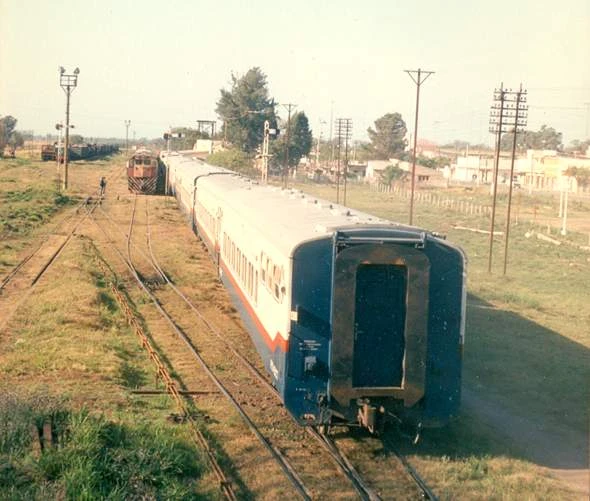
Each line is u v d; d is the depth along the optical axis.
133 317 23.02
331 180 121.75
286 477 11.97
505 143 191.12
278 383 13.92
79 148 116.88
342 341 12.88
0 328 20.91
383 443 13.57
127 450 11.93
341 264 12.84
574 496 12.11
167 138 96.44
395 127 171.38
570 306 31.84
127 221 48.84
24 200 57.38
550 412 16.92
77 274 28.80
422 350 12.95
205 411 15.08
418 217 69.75
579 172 111.00
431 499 11.19
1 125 133.00
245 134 125.69
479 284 36.19
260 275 17.12
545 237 58.50
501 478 12.48
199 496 11.03
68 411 13.29
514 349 22.55
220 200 28.36
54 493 10.34
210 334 22.00
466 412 16.42
